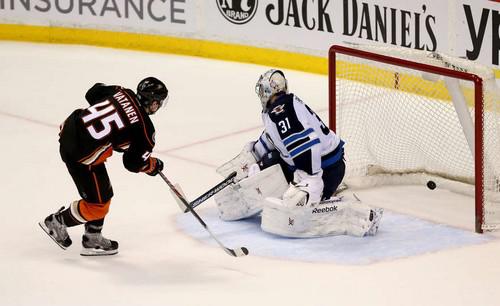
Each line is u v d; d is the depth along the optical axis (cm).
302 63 3195
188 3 3266
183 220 1934
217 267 1681
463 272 1659
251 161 1958
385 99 2312
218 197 1914
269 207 1816
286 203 1788
